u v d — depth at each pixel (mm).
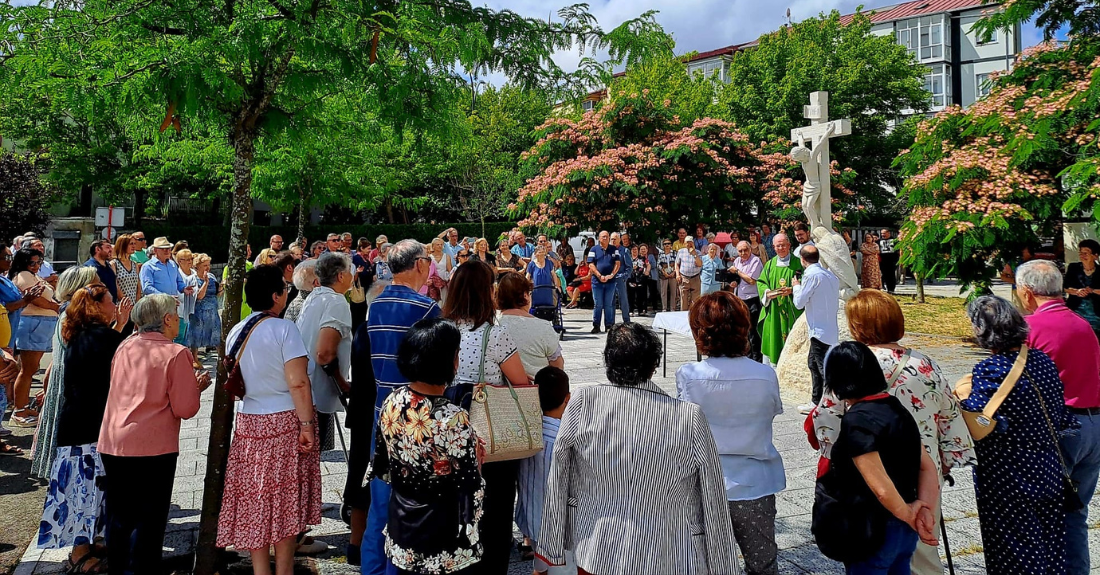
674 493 2449
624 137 21734
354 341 4137
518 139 36531
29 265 7703
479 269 3516
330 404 4477
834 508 2791
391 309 3621
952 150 11359
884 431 2676
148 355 3666
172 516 4793
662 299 16766
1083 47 10578
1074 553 3455
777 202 21094
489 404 3266
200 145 14641
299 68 4047
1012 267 10680
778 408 3035
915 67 32656
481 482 2777
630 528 2426
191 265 9922
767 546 2957
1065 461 3488
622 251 14234
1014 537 3236
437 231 34688
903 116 32844
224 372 3889
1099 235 9352
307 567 3990
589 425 2531
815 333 6410
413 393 2773
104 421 3668
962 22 45156
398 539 2719
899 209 31016
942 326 14086
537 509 3467
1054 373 3340
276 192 17266
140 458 3580
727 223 21562
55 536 4004
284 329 3617
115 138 25797
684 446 2459
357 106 4656
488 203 33500
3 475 5809
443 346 2740
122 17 3707
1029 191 10062
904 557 2812
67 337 4137
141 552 3555
